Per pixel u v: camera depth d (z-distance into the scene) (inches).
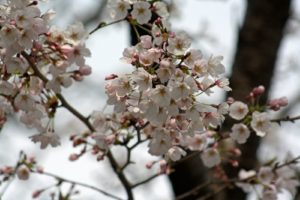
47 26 56.7
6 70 57.9
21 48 56.1
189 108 54.8
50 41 57.3
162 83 54.5
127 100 55.3
